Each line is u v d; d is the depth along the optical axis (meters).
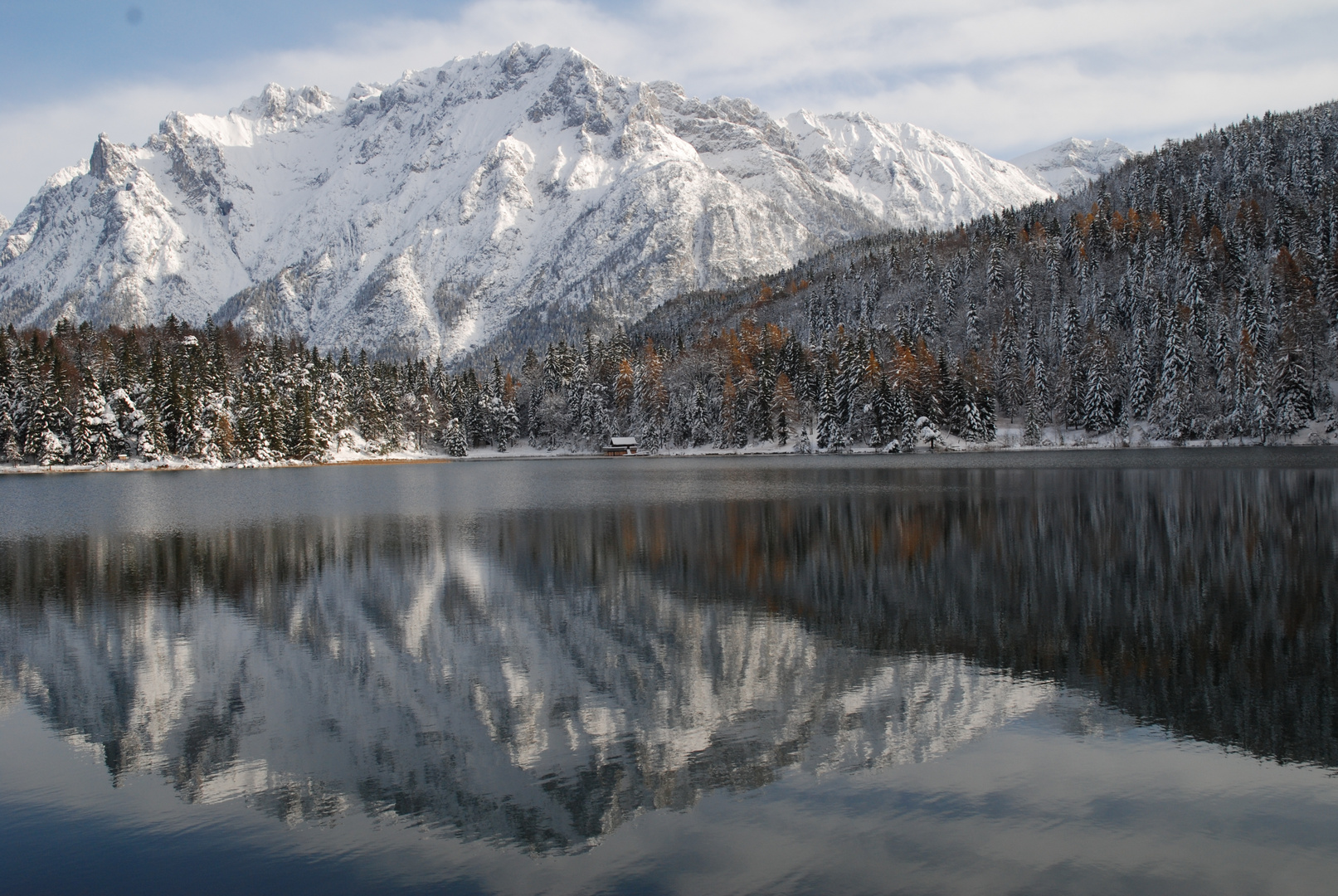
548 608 26.09
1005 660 19.58
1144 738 14.93
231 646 22.64
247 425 130.12
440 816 12.81
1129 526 39.16
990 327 157.75
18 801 13.69
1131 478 66.62
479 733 16.06
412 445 172.00
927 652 20.36
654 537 41.00
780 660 20.00
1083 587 26.69
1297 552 31.47
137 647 22.78
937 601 25.58
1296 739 14.69
